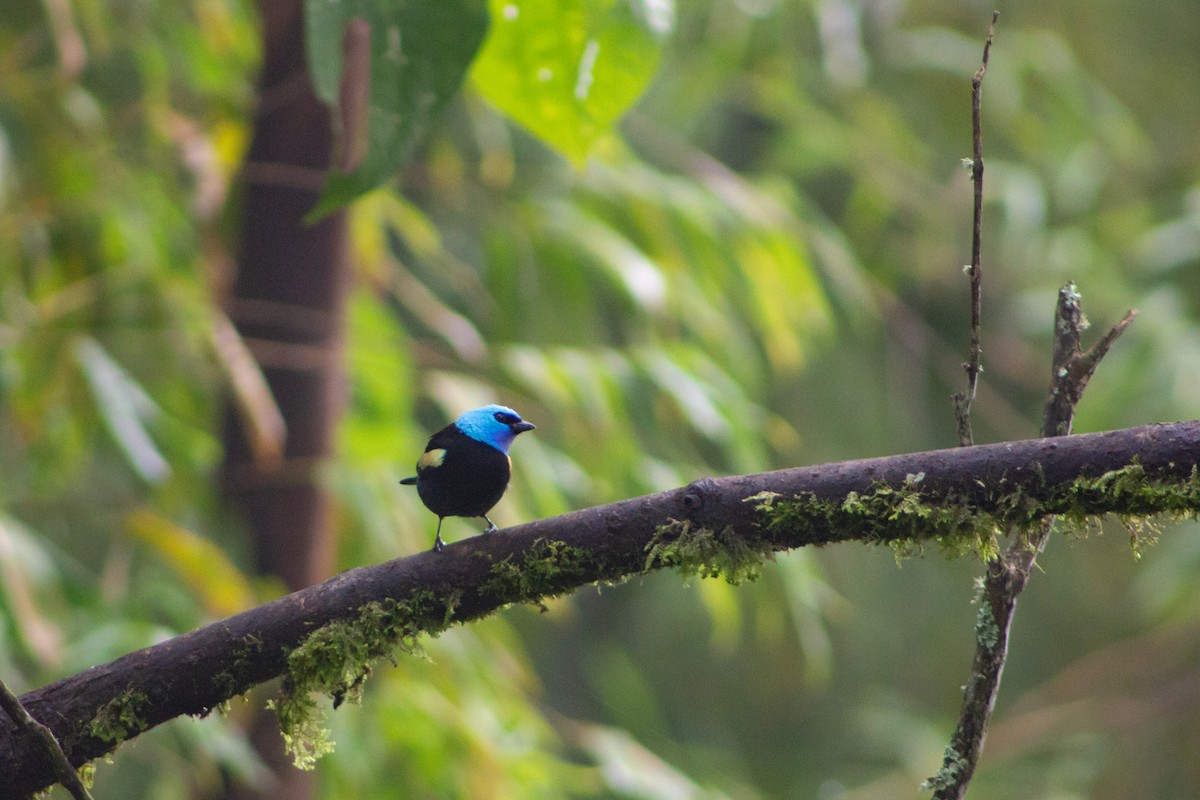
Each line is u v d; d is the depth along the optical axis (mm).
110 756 4809
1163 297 15164
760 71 14664
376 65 4871
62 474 10188
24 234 9883
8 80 9820
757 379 12883
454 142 13422
